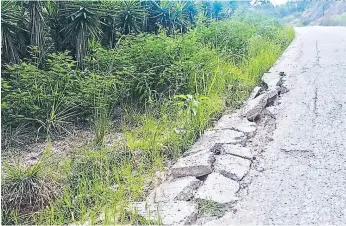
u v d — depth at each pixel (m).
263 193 3.38
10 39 5.63
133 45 6.08
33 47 5.55
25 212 3.43
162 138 4.42
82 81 5.19
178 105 5.07
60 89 5.21
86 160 4.07
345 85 6.29
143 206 3.21
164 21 8.37
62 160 4.20
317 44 11.12
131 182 3.62
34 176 3.67
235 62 7.70
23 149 4.61
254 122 5.01
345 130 4.58
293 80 6.74
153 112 5.22
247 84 6.22
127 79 5.62
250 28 10.42
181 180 3.61
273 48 9.40
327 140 4.35
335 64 7.85
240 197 3.34
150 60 5.86
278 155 4.08
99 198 3.43
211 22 9.32
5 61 5.69
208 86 5.75
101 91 5.30
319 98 5.74
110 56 5.78
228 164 3.82
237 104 5.57
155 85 5.80
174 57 6.04
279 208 3.16
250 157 3.98
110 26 7.09
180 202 3.24
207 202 3.24
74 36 6.30
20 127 4.86
